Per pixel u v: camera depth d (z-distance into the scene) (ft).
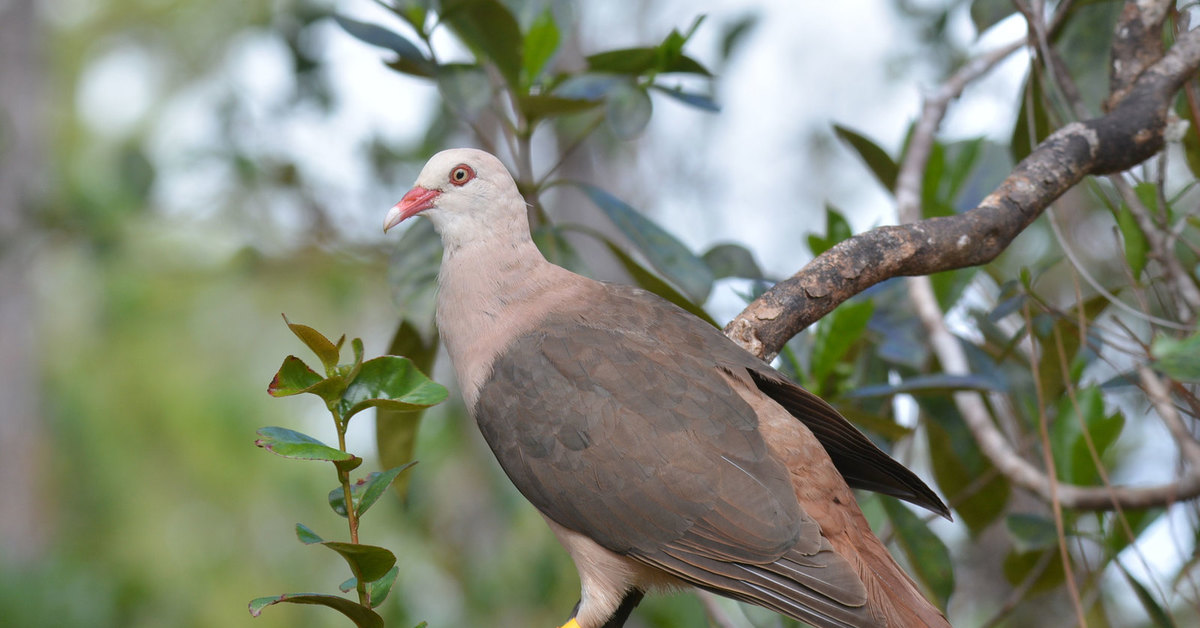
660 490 22.41
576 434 23.02
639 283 28.35
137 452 76.95
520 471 23.58
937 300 30.01
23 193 54.60
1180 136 24.29
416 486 41.91
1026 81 29.04
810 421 24.82
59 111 81.97
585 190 28.60
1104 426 27.27
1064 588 37.93
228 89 46.75
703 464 22.33
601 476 22.75
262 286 64.64
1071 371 27.89
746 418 22.70
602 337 24.08
